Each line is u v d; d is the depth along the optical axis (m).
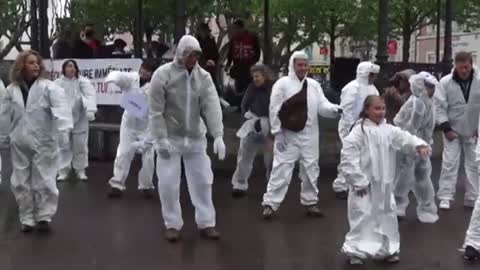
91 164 13.59
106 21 26.86
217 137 7.93
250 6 26.81
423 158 8.23
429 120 9.36
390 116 9.48
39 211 8.48
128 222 8.95
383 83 13.41
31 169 8.43
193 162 8.12
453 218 9.35
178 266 7.11
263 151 11.95
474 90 9.68
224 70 19.62
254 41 16.33
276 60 32.34
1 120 8.25
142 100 10.29
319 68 31.44
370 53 36.69
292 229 8.62
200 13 24.33
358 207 7.15
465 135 9.77
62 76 12.08
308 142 9.17
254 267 7.09
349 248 7.16
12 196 10.64
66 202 10.13
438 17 23.58
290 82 9.09
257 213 9.48
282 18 32.00
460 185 11.55
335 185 10.47
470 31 37.50
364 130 7.16
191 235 8.31
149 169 10.42
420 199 9.15
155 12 24.30
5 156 13.71
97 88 13.84
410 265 7.22
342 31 31.69
